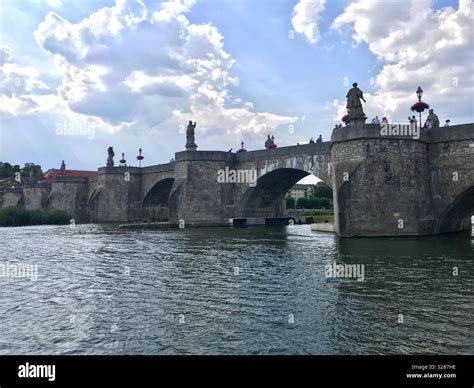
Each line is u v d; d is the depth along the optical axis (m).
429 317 11.89
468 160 36.88
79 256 26.91
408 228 36.72
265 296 14.78
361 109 38.84
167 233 48.34
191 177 64.38
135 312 13.18
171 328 11.55
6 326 12.06
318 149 52.12
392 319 11.80
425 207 38.09
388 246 28.55
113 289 16.56
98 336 11.10
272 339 10.52
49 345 10.56
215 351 9.88
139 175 87.50
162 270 20.64
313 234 43.31
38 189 104.31
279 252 26.88
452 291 14.81
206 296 14.98
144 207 87.19
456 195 37.50
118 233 50.00
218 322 11.95
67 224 86.75
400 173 37.06
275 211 70.06
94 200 85.94
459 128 37.38
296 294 14.95
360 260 22.14
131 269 21.17
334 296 14.52
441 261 21.31
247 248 29.73
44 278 19.14
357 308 12.93
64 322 12.34
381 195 36.66
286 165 56.34
